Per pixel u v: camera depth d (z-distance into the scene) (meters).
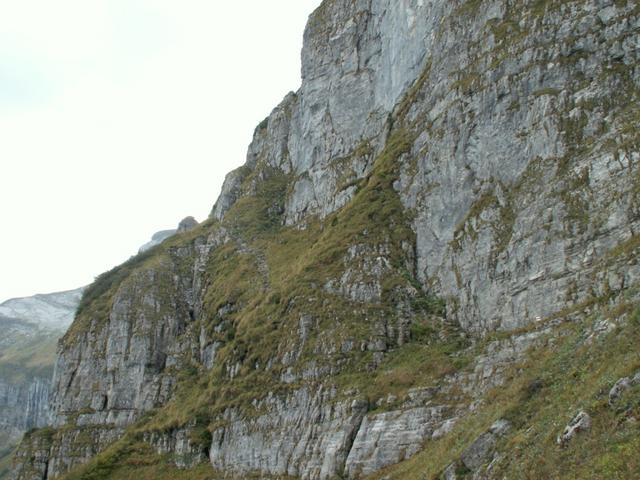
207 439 76.06
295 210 107.56
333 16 116.38
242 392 73.50
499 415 38.81
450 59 74.44
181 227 152.38
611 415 29.86
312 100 113.19
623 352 34.47
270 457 64.50
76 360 113.44
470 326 59.88
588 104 57.44
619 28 59.28
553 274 52.72
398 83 91.81
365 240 73.25
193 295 111.31
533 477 30.91
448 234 66.12
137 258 127.56
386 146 83.94
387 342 63.19
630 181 51.03
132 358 105.31
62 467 99.50
